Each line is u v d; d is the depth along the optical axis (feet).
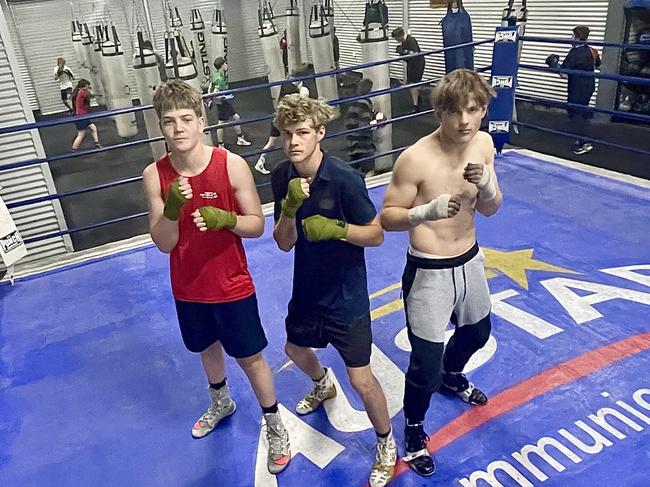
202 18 44.32
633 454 7.77
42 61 43.57
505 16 21.71
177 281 7.34
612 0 25.04
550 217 15.14
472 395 8.87
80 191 15.07
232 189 6.93
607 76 16.67
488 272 12.62
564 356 9.82
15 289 14.02
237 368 10.36
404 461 7.91
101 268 14.69
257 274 13.53
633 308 10.97
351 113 21.65
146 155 29.81
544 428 8.36
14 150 15.38
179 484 8.04
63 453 8.77
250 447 8.57
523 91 31.24
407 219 6.37
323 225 6.17
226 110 27.50
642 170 19.95
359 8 38.99
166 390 10.04
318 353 10.57
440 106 6.07
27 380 10.57
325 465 8.10
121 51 33.01
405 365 10.04
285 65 39.91
